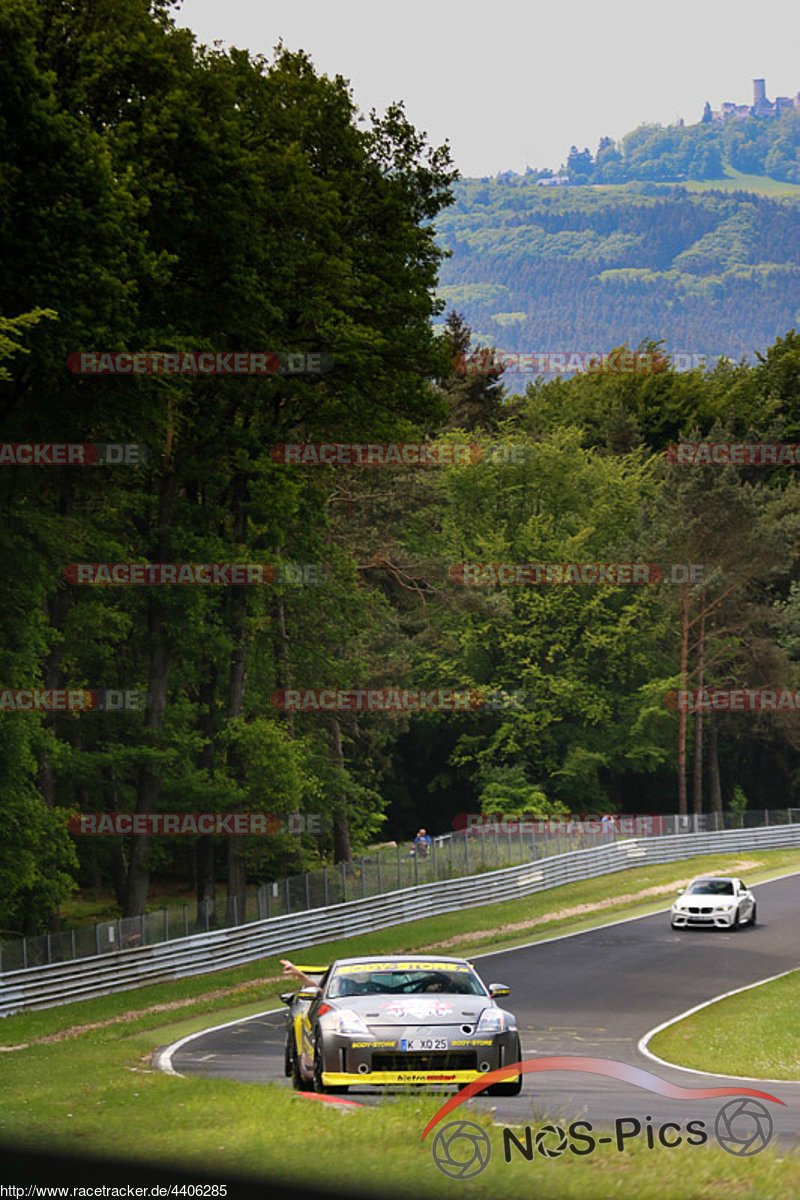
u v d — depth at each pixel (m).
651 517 147.38
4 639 63.38
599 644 145.75
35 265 54.69
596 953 69.56
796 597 154.00
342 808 105.44
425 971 28.83
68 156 54.19
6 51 52.19
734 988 57.59
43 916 71.69
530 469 156.62
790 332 195.38
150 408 65.69
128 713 82.44
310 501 86.19
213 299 68.81
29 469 64.88
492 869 96.06
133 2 61.88
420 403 80.12
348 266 74.00
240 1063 37.81
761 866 114.69
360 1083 25.80
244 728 79.25
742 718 156.88
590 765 143.88
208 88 66.00
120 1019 53.72
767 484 173.75
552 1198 15.02
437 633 133.25
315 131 77.44
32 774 68.00
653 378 190.38
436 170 81.00
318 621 98.06
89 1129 20.61
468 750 154.88
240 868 84.31
